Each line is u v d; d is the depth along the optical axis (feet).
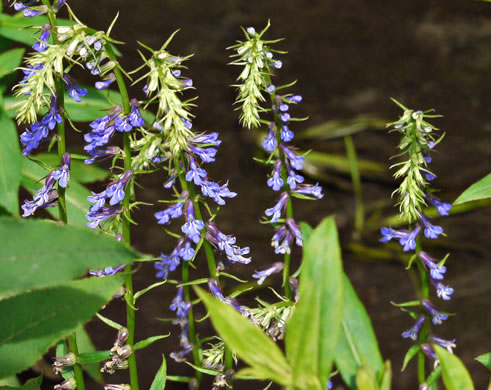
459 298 5.65
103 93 4.79
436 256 6.08
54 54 3.51
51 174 3.62
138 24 8.17
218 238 3.66
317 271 3.39
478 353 5.16
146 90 3.55
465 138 7.13
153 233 6.12
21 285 3.38
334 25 8.61
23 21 4.70
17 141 4.29
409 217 3.67
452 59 8.09
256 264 5.87
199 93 7.52
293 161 3.79
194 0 8.55
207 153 3.58
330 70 8.00
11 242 3.39
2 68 4.58
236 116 7.35
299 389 3.38
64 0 3.60
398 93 7.70
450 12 8.75
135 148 3.64
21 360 3.55
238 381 4.76
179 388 4.83
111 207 3.63
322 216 6.55
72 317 3.56
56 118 3.58
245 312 3.69
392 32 8.50
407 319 5.51
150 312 5.42
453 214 6.45
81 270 3.40
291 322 3.40
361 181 6.92
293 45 8.27
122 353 3.67
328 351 3.39
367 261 6.15
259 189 6.67
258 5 8.71
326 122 7.35
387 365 3.45
